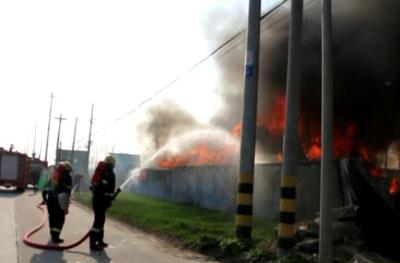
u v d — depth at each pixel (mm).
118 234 14734
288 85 10977
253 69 12805
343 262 9852
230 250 11359
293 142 10828
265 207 17219
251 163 12609
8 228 13945
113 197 11344
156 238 14258
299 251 10625
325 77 9211
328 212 9031
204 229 14414
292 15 11055
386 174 12719
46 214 18812
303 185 14977
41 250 10555
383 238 10789
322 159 9148
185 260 10703
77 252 10617
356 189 12062
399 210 11805
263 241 11844
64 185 11984
